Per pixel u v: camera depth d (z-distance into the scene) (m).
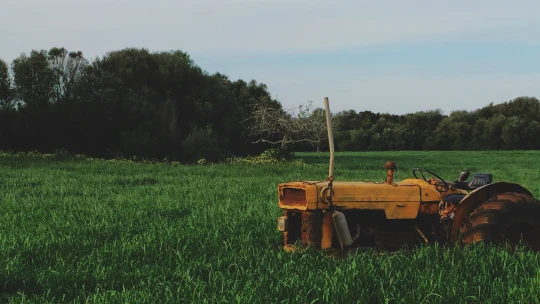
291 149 44.16
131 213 12.98
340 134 105.19
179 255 7.96
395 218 8.09
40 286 6.80
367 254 7.31
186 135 44.34
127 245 8.82
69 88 42.34
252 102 56.53
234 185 20.36
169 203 14.73
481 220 7.79
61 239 9.49
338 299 5.86
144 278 7.15
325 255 7.53
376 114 121.81
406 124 114.00
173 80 46.28
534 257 7.19
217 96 47.66
